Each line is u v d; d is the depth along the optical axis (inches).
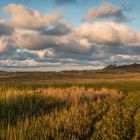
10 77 3754.9
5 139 486.9
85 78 4761.3
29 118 636.1
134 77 4822.8
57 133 526.6
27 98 824.3
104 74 6161.4
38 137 502.6
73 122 624.1
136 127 663.1
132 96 1360.7
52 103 835.4
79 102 934.4
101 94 1352.1
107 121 697.6
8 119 593.0
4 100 733.3
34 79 3868.1
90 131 592.7
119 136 584.4
